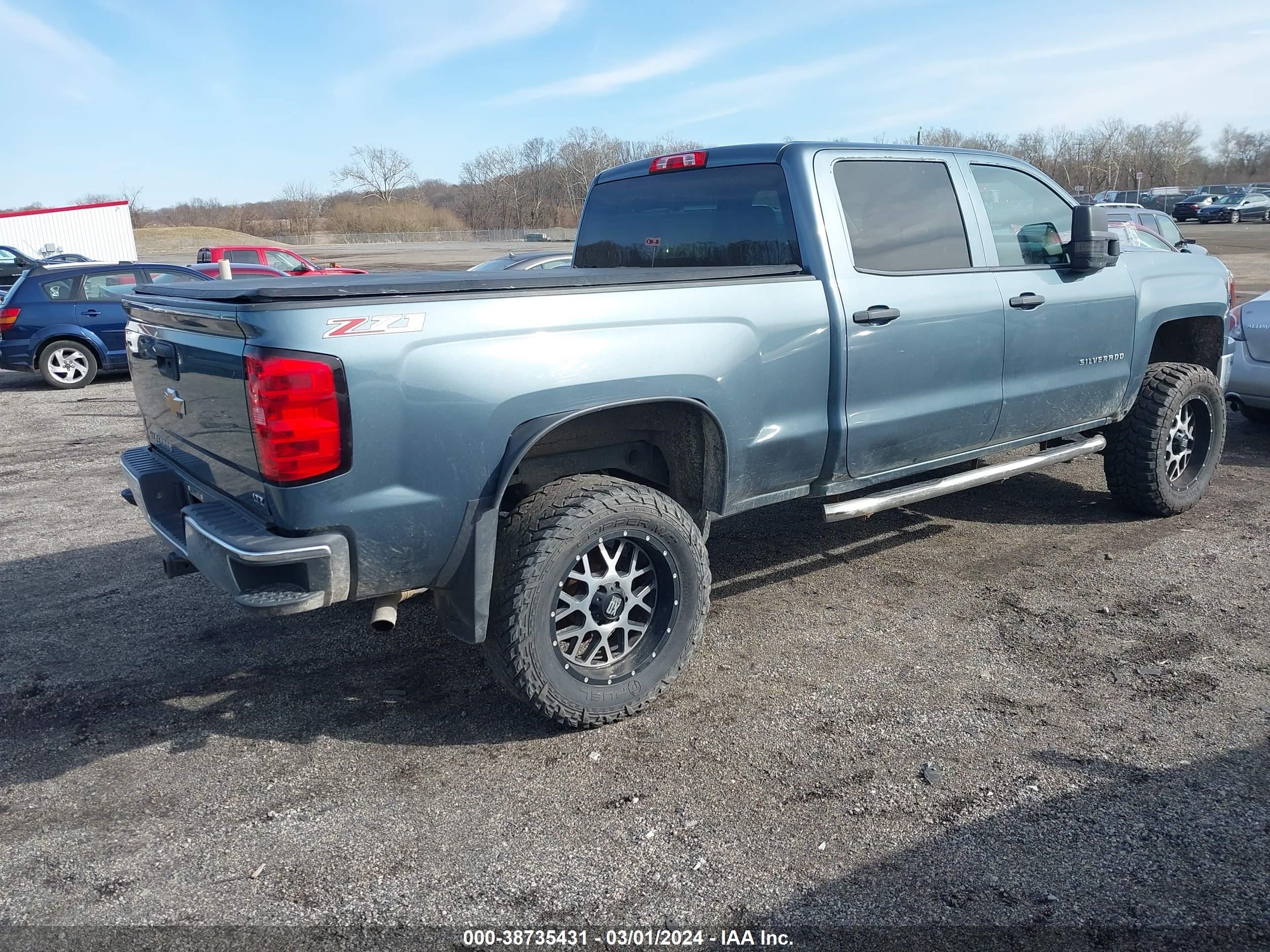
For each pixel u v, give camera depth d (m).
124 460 3.86
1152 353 5.96
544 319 3.05
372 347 2.76
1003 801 2.89
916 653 3.91
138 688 3.79
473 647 4.12
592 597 3.32
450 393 2.89
